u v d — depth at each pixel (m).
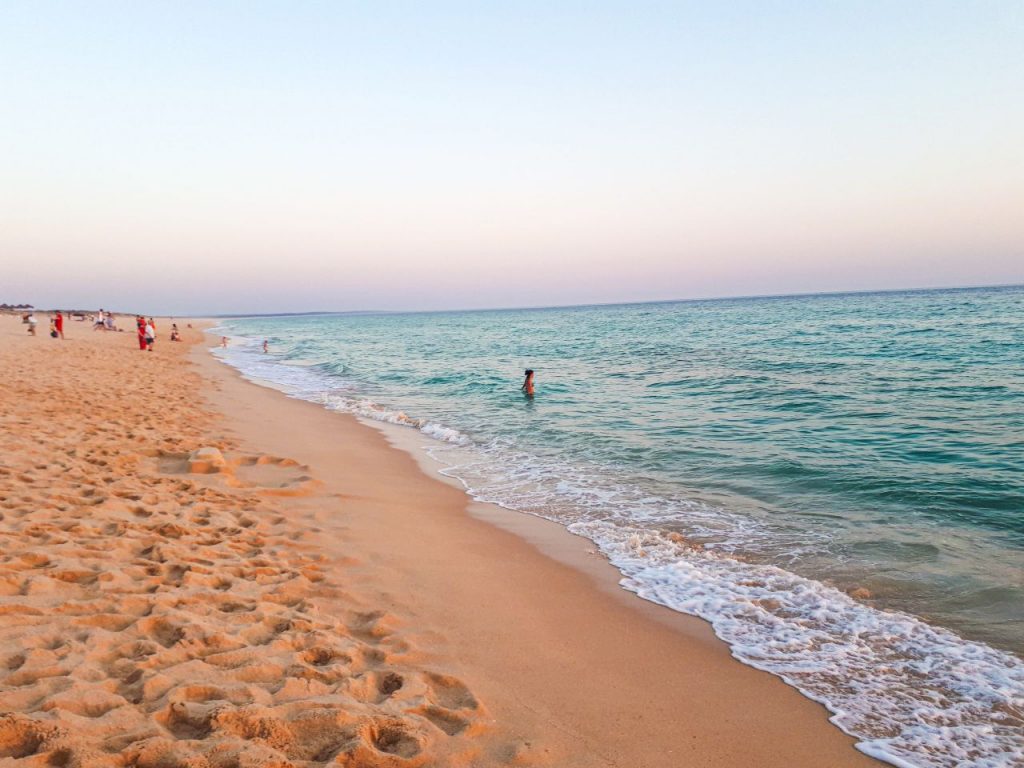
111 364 23.64
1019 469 8.95
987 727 3.67
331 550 5.96
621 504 8.29
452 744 3.12
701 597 5.45
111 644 3.54
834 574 5.89
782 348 32.94
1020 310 57.28
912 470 9.16
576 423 14.17
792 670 4.28
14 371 17.83
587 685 3.98
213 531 5.91
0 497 6.05
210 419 13.08
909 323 47.62
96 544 5.10
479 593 5.36
